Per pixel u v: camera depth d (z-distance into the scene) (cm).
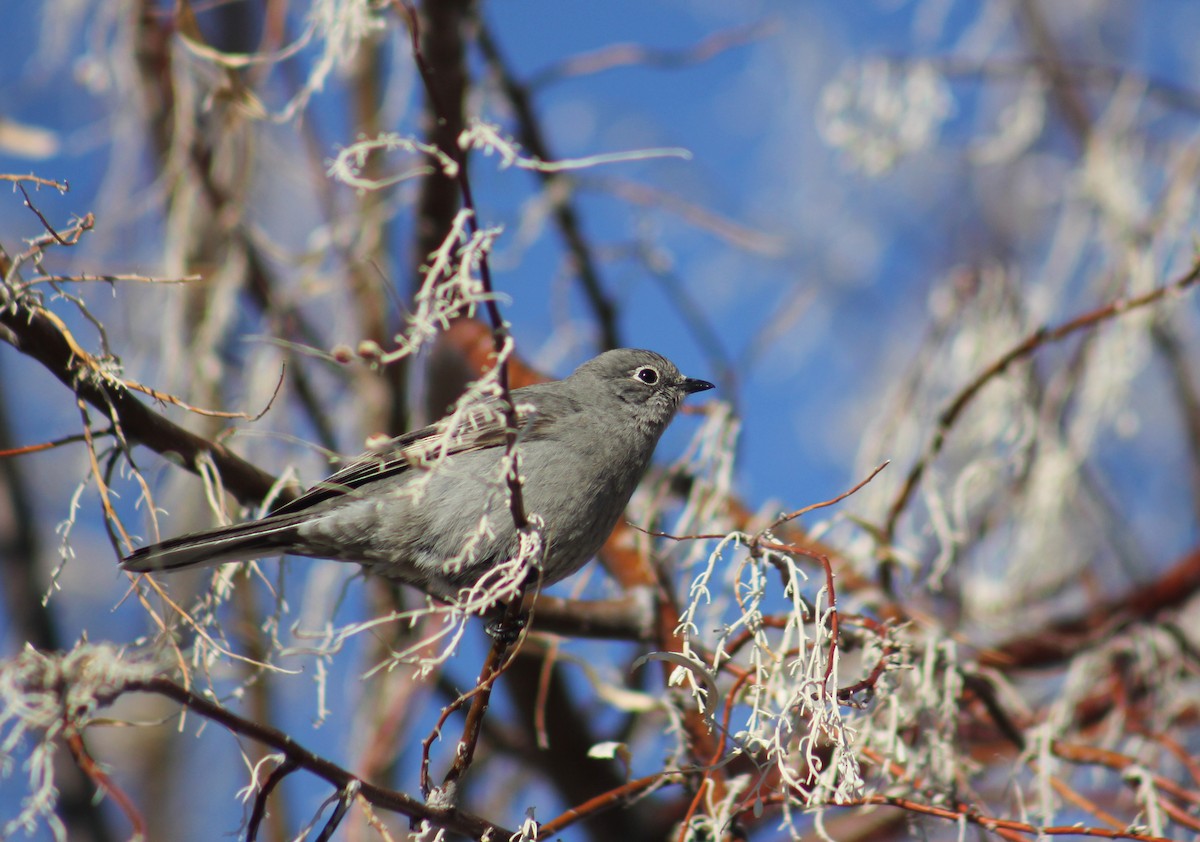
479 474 842
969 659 1030
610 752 779
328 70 878
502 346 626
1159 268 1207
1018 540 1169
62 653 589
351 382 1211
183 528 1127
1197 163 1241
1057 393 1189
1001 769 1108
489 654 677
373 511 821
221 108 1185
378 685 1148
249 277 1166
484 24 1230
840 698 715
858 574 1035
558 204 1198
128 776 1323
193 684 695
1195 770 936
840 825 1107
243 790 623
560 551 886
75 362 712
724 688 888
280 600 788
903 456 1146
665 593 980
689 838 752
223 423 1107
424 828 635
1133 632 1088
